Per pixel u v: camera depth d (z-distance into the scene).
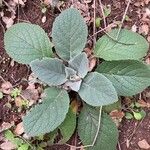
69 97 0.41
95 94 0.37
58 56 0.41
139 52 0.40
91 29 0.44
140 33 0.44
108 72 0.40
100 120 0.39
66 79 0.39
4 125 0.40
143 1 0.45
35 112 0.37
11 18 0.44
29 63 0.39
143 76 0.39
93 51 0.42
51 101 0.38
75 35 0.39
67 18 0.39
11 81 0.42
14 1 0.44
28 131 0.36
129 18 0.44
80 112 0.40
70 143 0.40
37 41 0.40
